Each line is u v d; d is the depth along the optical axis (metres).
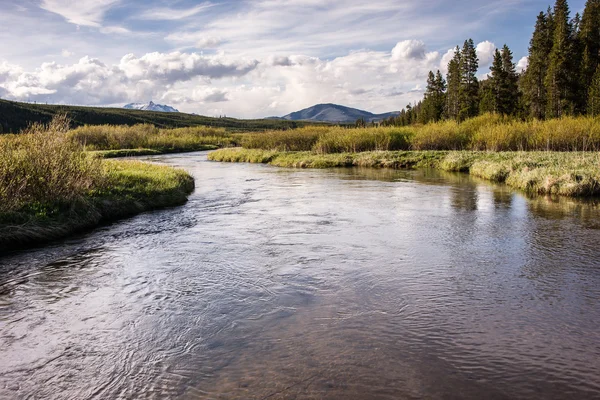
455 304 7.08
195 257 9.90
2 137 13.74
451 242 11.04
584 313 6.68
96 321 6.55
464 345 5.73
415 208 15.98
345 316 6.66
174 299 7.39
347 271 8.79
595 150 32.97
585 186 18.52
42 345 5.83
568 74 56.38
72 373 5.15
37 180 12.98
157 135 71.56
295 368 5.18
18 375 5.12
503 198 18.09
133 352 5.63
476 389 4.74
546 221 13.38
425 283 8.06
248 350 5.63
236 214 15.28
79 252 10.35
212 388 4.80
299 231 12.47
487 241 11.09
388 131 45.78
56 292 7.74
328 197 18.94
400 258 9.66
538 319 6.49
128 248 10.73
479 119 48.44
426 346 5.71
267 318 6.61
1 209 11.41
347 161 35.78
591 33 61.16
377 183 23.69
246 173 30.80
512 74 69.31
